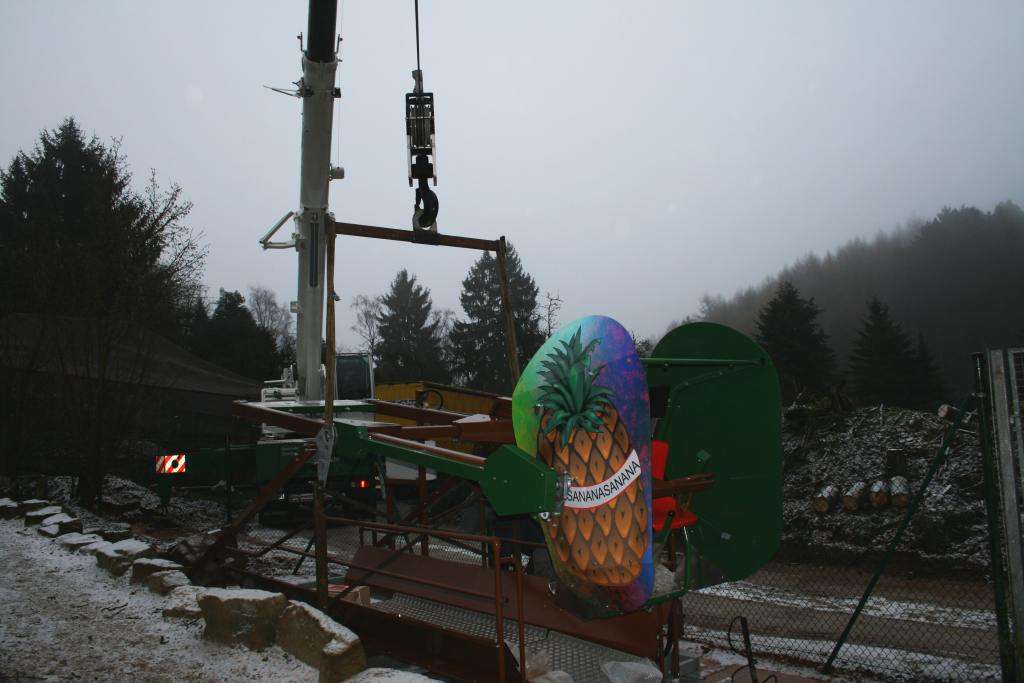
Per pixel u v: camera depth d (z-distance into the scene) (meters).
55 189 29.45
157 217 14.10
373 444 5.29
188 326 34.50
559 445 4.10
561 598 4.47
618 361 4.29
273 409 6.73
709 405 5.22
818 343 54.09
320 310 10.79
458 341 60.69
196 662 4.29
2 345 12.55
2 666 4.08
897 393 52.31
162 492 13.01
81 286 13.02
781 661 6.08
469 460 4.58
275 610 4.58
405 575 5.68
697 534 5.18
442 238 5.66
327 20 8.94
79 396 12.91
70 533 8.01
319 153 9.79
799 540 12.27
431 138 7.52
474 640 4.38
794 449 15.44
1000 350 4.95
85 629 4.88
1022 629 4.73
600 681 4.35
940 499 11.88
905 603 8.48
